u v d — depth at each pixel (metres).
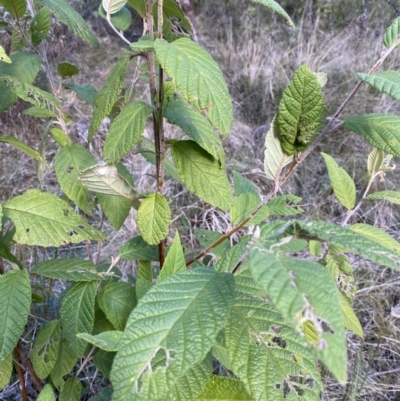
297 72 0.30
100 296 0.45
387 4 1.59
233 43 1.55
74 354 0.47
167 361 0.24
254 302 0.30
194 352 0.24
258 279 0.20
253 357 0.28
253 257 0.22
